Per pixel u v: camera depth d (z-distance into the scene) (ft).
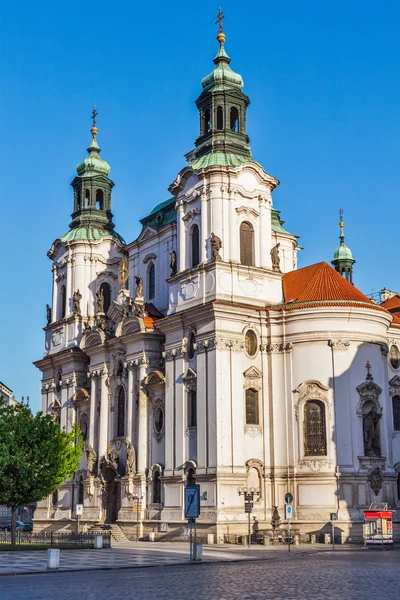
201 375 243.40
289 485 238.48
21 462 213.66
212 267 247.91
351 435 237.45
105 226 335.47
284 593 95.20
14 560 162.61
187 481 242.78
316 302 244.42
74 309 318.45
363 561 155.43
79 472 298.97
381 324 252.21
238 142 272.92
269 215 264.31
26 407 228.43
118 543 235.81
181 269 260.42
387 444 246.68
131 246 310.86
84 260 323.57
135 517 257.96
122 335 279.69
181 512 242.17
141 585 108.78
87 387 308.81
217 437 233.35
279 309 248.52
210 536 227.81
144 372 267.59
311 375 242.17
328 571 128.47
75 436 269.85
